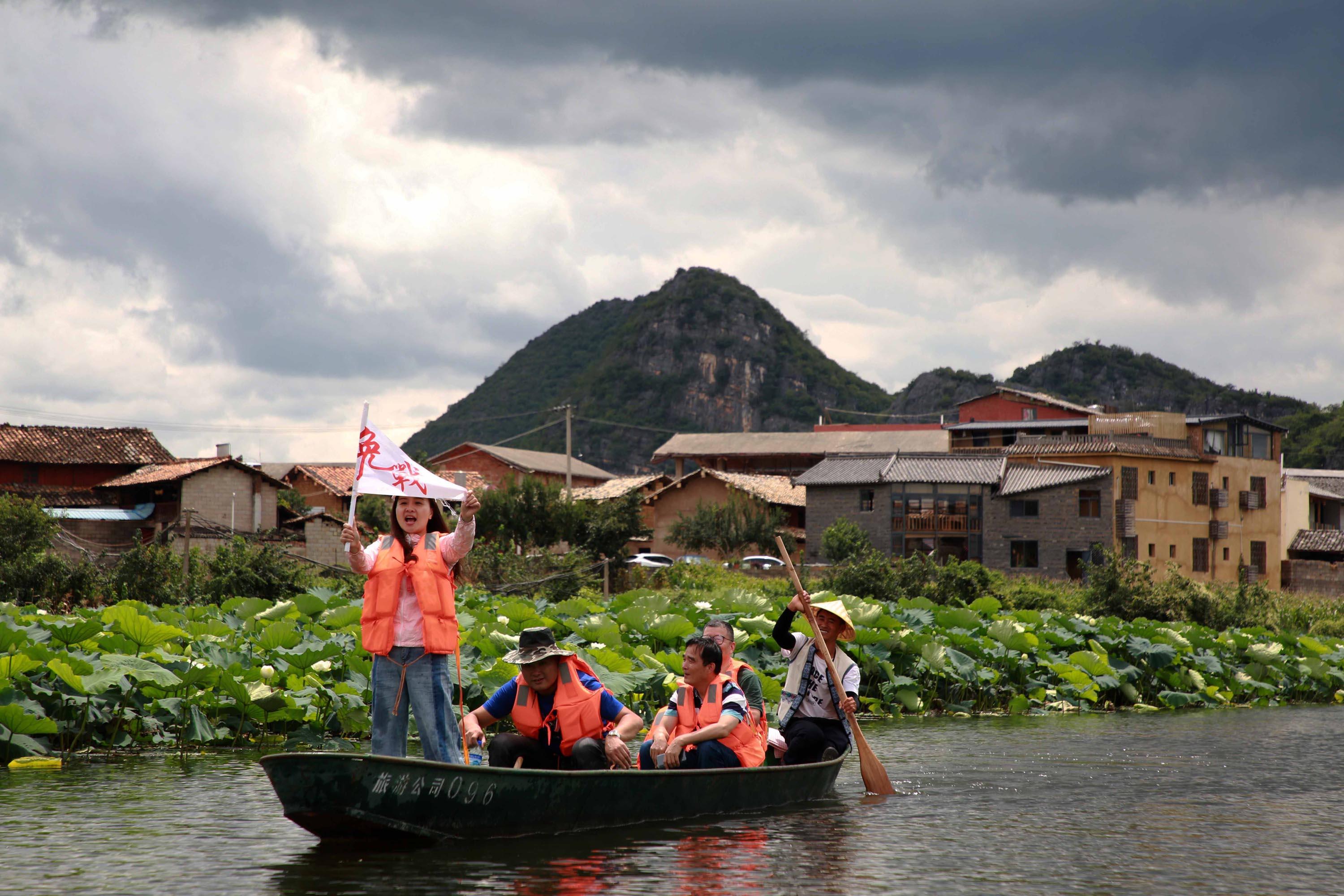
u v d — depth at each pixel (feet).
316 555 146.72
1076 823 28.19
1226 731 48.08
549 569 108.88
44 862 22.97
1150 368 446.60
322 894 20.70
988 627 59.16
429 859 23.34
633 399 499.92
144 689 38.06
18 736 34.91
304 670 41.70
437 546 26.99
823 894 21.27
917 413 456.45
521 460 248.11
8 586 81.76
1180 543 183.62
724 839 25.70
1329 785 34.06
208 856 23.47
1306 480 231.71
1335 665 70.49
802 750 32.22
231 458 163.43
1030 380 454.81
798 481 181.47
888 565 105.50
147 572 81.97
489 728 41.63
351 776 22.97
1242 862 24.21
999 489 176.24
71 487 172.45
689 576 126.52
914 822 28.14
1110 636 64.75
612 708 28.09
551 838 25.30
